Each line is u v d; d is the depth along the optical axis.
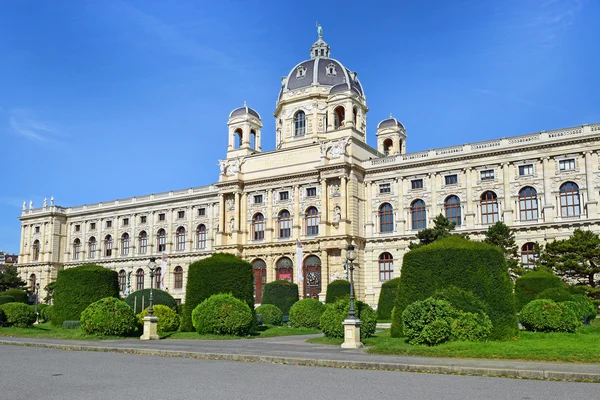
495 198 77.25
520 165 75.88
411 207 84.12
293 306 53.09
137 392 18.59
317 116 98.50
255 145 103.50
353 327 33.91
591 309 47.12
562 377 21.14
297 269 84.94
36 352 33.38
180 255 108.19
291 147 92.81
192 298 47.41
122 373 23.48
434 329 30.50
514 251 65.31
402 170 85.06
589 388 19.22
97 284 51.22
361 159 90.12
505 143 77.06
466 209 78.62
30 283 127.62
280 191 92.88
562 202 72.50
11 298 78.25
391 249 84.19
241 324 43.44
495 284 33.75
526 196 75.06
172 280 109.50
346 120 89.88
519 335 34.44
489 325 31.70
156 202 113.38
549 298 44.25
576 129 72.00
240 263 48.12
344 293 68.81
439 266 34.78
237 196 95.69
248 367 25.52
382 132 106.88
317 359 26.47
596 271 60.53
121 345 35.59
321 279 84.75
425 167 83.19
